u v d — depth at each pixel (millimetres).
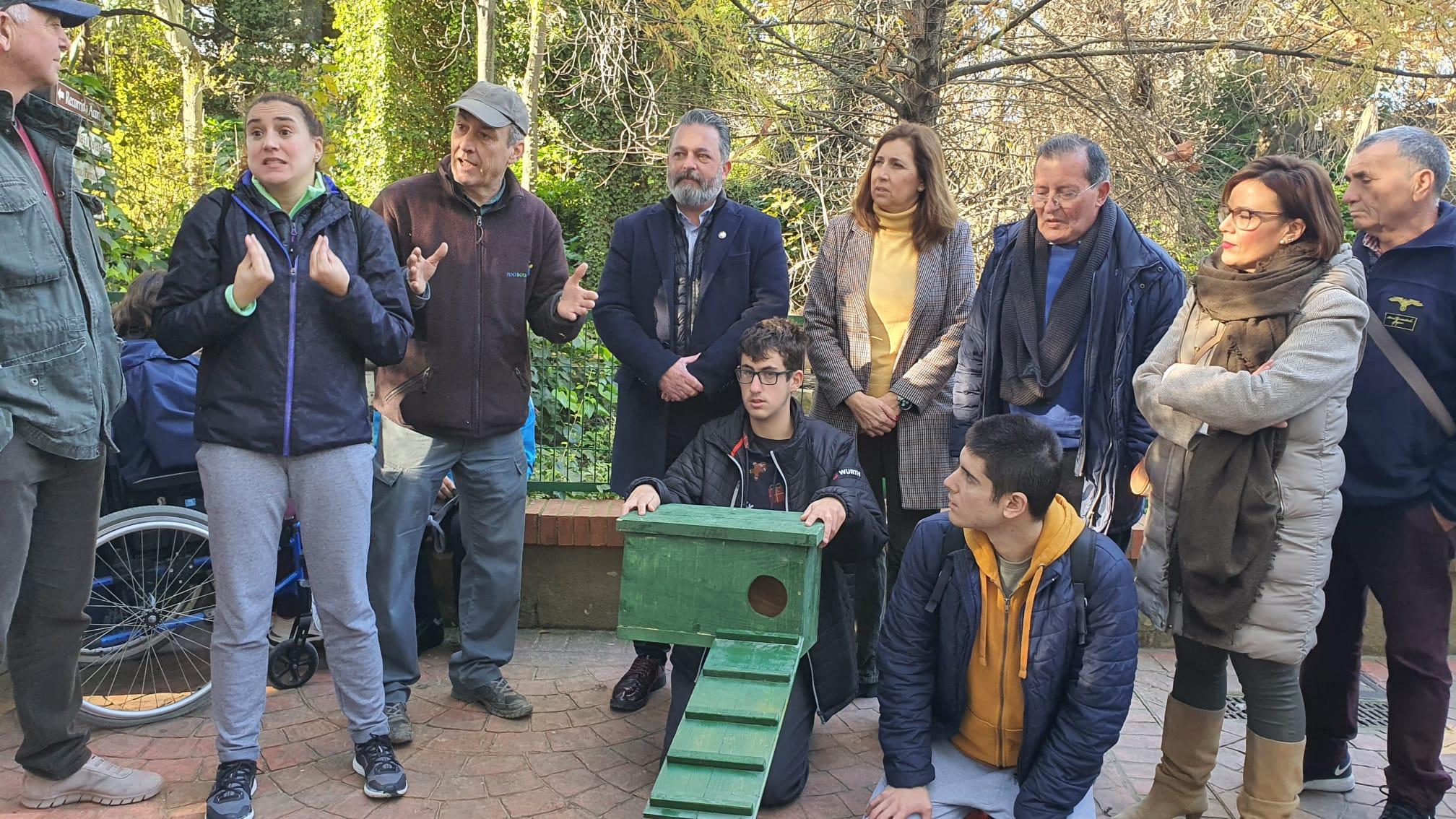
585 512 4398
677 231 3586
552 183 13664
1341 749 3084
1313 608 2557
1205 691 2766
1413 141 2703
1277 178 2566
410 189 3379
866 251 3623
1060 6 6449
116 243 6082
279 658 3617
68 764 2877
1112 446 2986
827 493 2986
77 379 2629
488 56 8883
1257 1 5836
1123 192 6070
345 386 2924
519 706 3525
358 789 3029
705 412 3584
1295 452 2553
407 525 3367
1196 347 2717
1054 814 2566
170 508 3434
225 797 2789
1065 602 2559
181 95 12773
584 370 4633
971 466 2510
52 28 2531
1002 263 3234
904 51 5438
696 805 2174
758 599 2766
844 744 3441
